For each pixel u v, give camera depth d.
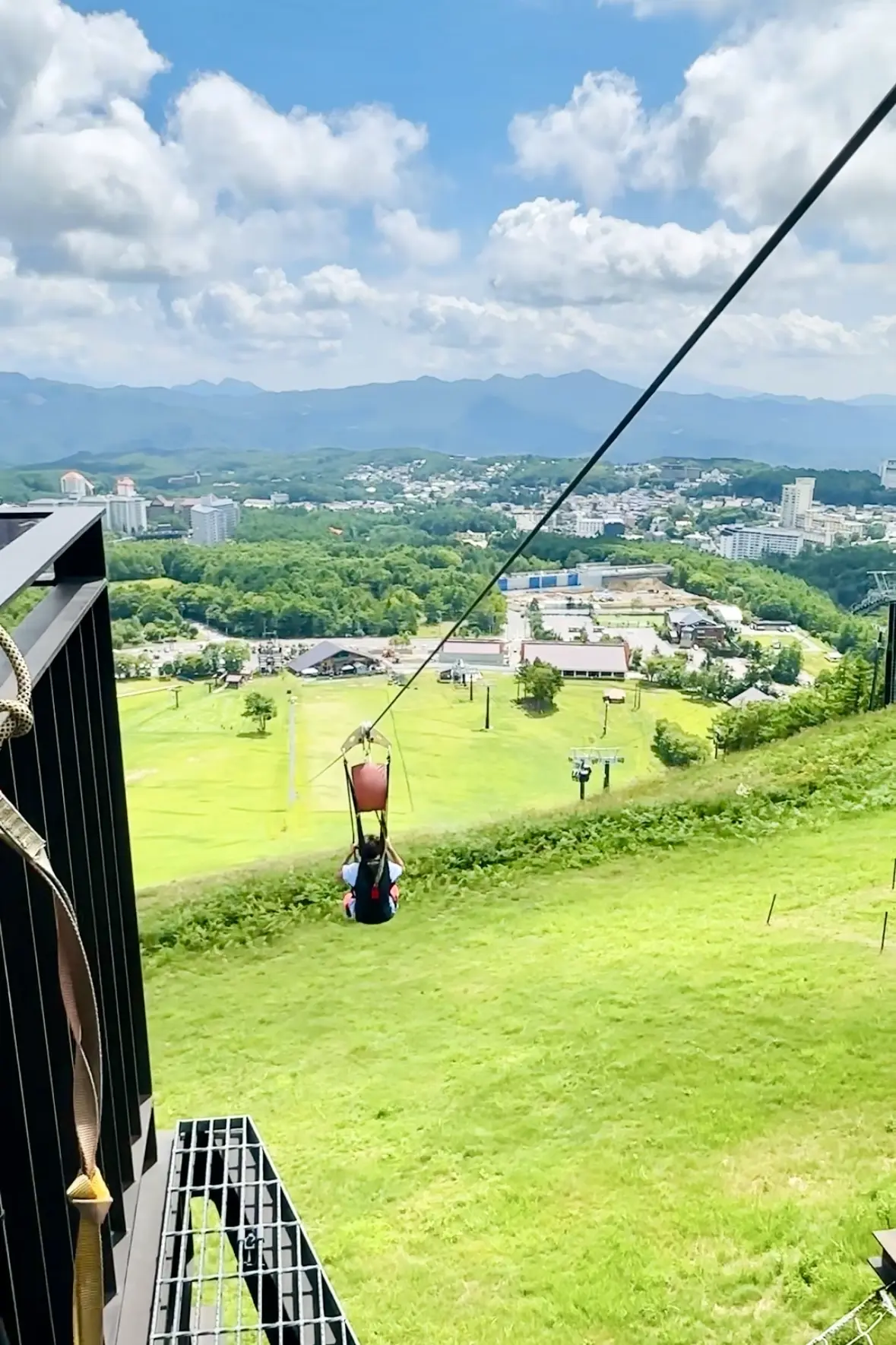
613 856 17.02
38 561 1.88
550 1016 12.07
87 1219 0.99
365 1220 8.45
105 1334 2.76
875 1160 8.17
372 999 13.35
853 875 14.99
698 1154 8.74
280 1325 3.25
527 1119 9.85
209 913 16.31
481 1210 8.38
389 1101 10.66
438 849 17.64
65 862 2.48
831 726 21.91
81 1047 0.96
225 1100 11.23
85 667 3.18
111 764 3.60
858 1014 10.73
